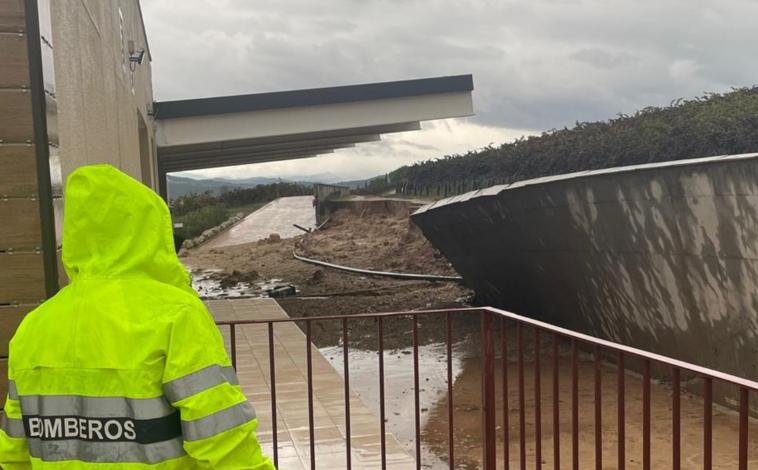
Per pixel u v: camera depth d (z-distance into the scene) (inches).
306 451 215.6
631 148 637.3
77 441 69.2
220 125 607.8
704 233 297.6
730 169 274.1
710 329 312.5
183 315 69.1
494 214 455.5
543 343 440.5
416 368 171.2
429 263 828.6
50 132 140.6
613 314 389.7
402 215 1213.7
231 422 69.1
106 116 248.5
